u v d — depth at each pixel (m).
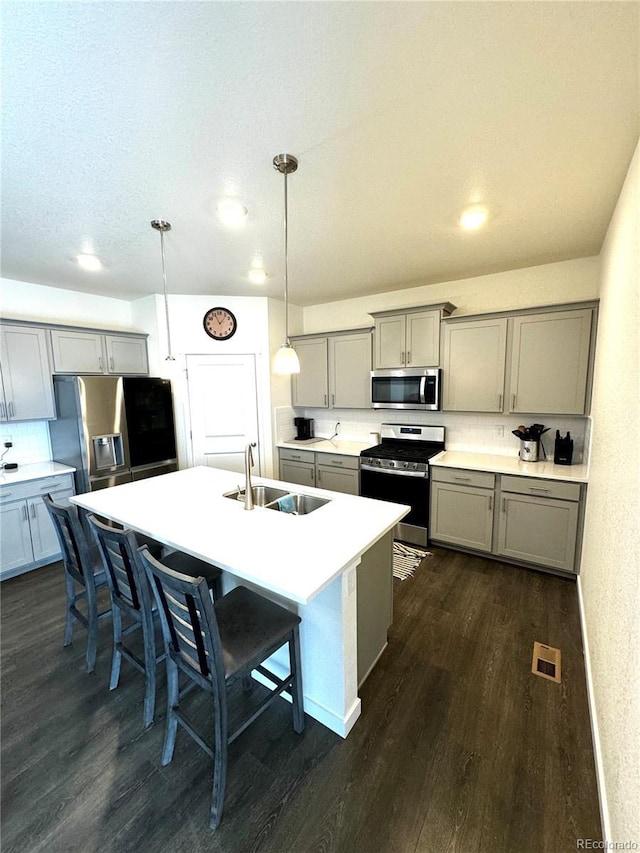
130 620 2.44
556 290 3.05
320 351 4.18
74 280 3.32
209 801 1.36
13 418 3.08
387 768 1.47
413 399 3.53
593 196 1.90
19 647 2.20
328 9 0.94
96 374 3.57
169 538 1.68
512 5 0.93
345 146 1.50
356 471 3.71
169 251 2.63
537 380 2.95
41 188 1.78
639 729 0.96
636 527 1.13
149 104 1.25
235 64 1.10
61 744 1.59
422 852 1.21
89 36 1.00
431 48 1.05
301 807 1.34
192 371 3.98
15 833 1.28
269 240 2.46
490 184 1.79
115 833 1.27
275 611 1.63
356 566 1.68
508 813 1.31
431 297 3.66
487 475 3.00
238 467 4.20
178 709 1.49
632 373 1.36
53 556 3.22
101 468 3.33
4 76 1.11
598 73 1.14
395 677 1.92
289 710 1.76
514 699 1.78
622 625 1.24
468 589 2.71
